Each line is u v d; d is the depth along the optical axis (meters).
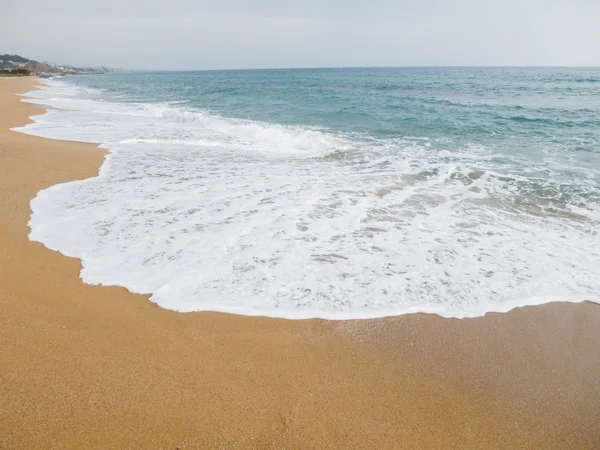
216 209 5.69
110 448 2.15
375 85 41.47
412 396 2.66
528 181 7.47
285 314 3.43
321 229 5.11
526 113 17.48
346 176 7.73
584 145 10.88
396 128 14.00
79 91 38.91
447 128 13.88
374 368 2.90
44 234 4.74
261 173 7.86
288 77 70.81
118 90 40.78
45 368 2.70
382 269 4.18
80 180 7.06
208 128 14.44
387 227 5.25
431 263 4.35
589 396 2.71
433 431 2.40
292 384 2.71
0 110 17.66
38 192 6.27
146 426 2.30
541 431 2.44
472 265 4.34
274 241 4.71
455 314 3.53
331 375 2.81
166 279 3.85
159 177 7.38
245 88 38.03
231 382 2.69
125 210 5.57
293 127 14.12
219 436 2.27
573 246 4.87
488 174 7.92
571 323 3.46
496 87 37.50
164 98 29.09
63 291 3.62
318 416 2.45
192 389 2.60
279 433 2.31
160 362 2.83
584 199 6.55
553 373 2.91
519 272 4.23
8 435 2.17
